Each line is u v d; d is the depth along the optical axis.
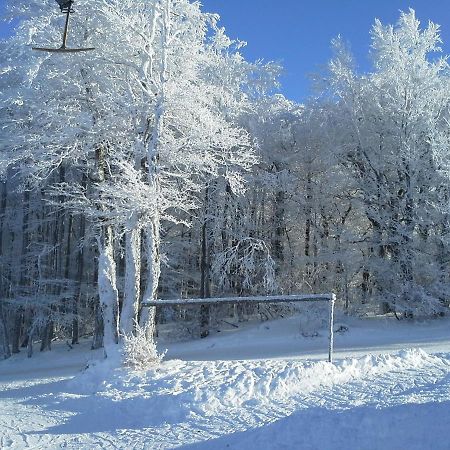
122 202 14.41
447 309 23.03
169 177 17.83
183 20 17.75
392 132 24.36
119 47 16.17
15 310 27.23
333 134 25.27
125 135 15.86
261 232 26.70
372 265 24.25
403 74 24.25
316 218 27.05
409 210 23.81
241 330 24.84
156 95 16.06
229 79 24.94
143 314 14.55
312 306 22.62
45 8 16.05
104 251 15.43
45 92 16.48
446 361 11.45
